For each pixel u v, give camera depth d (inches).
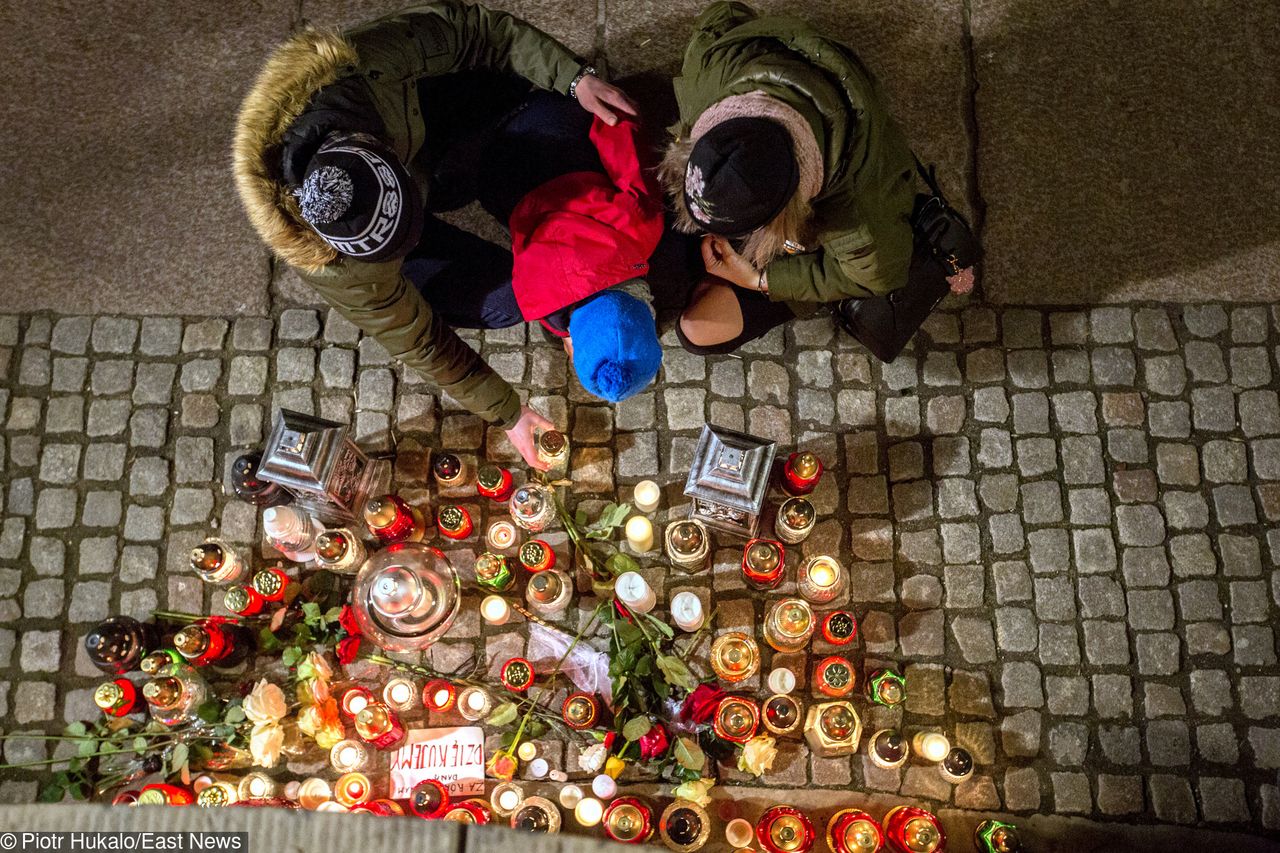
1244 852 118.9
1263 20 145.5
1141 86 144.1
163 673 124.9
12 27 150.2
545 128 114.9
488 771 123.4
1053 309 137.7
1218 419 133.3
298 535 121.8
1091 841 120.0
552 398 136.8
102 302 142.3
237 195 145.8
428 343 97.2
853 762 122.9
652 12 147.9
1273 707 123.8
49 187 146.5
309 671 120.3
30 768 126.2
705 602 128.6
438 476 125.9
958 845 119.9
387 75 93.1
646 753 116.6
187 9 151.0
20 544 134.3
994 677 125.9
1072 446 133.1
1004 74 145.0
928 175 118.8
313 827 37.9
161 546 134.0
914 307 121.1
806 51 90.5
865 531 131.0
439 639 128.2
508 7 148.5
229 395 138.7
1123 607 127.7
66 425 138.3
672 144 96.9
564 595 124.9
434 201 134.5
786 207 86.8
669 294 119.9
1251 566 128.5
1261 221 139.6
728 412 135.6
